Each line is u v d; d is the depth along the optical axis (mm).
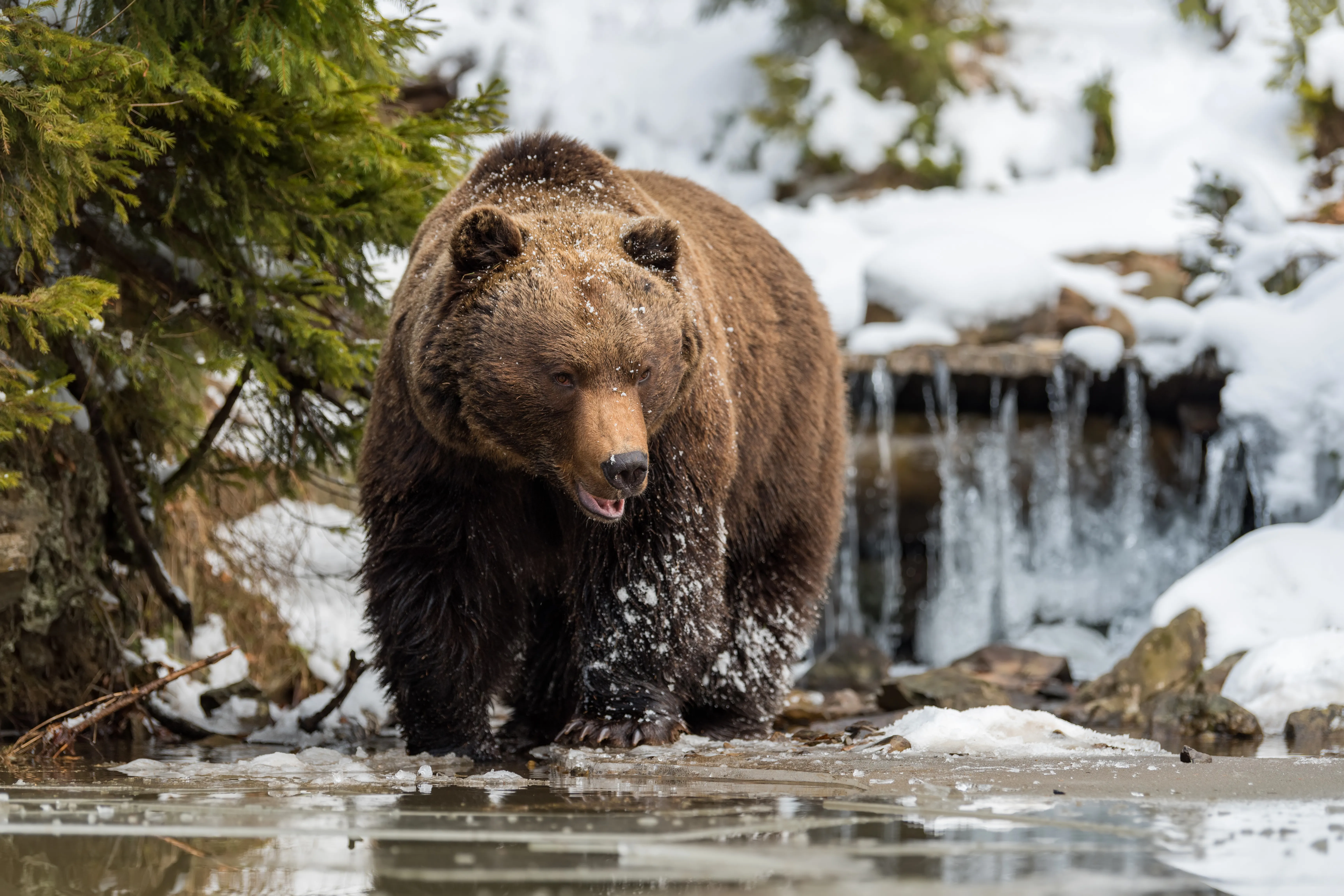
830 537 10977
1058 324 22031
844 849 4746
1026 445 20734
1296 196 27406
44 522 9539
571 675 9656
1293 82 29250
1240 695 11906
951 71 31453
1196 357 20391
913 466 20578
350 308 11391
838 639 20719
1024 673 15047
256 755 8836
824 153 30688
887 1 32219
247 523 13602
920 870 4398
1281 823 5359
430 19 10680
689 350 8047
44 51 8359
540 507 8719
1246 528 20328
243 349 10391
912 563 20922
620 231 8148
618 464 7117
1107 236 25250
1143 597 20672
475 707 8516
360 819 5320
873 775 7035
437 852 4672
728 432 8695
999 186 30359
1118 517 20797
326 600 13680
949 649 20625
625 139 33219
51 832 5000
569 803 5883
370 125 9922
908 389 20797
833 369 11297
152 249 10695
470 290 7641
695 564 8445
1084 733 8773
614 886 4207
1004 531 20719
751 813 5555
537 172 9016
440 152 10906
